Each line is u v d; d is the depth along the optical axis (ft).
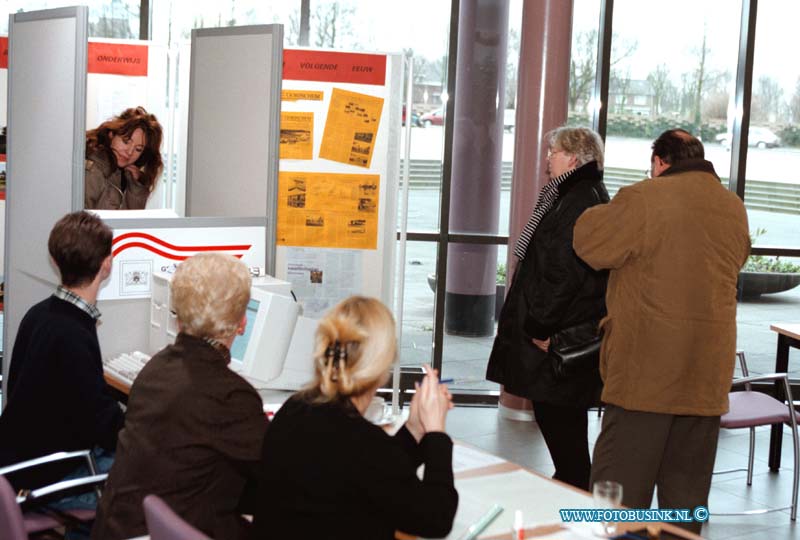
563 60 18.78
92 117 15.14
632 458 10.64
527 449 17.83
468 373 20.99
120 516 7.71
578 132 12.34
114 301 11.77
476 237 20.54
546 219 12.21
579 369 12.09
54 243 9.75
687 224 10.32
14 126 13.33
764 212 21.27
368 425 6.55
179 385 7.67
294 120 13.93
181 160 15.03
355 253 14.28
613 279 10.84
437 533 6.53
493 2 20.15
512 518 7.48
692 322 10.34
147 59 15.23
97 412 9.52
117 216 12.20
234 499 7.84
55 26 12.49
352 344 6.55
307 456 6.42
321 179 14.07
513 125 20.45
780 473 17.13
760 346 21.63
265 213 12.90
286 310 9.99
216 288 7.85
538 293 12.12
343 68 13.92
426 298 20.74
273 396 10.67
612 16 20.43
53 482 9.82
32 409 9.65
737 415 14.55
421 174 20.38
